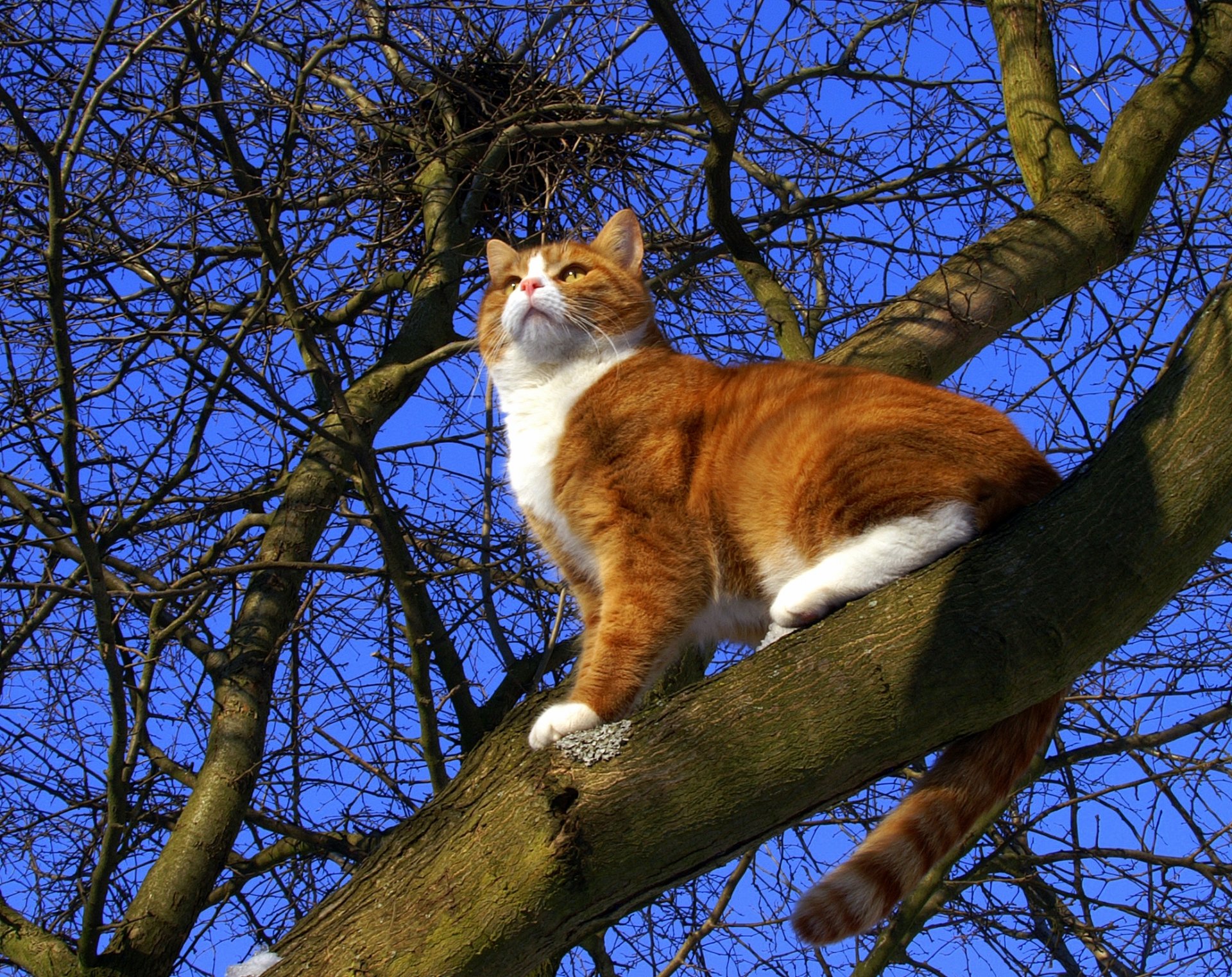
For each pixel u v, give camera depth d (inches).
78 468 142.5
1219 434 91.4
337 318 230.1
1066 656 94.0
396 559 157.8
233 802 167.2
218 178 185.0
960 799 100.1
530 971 102.9
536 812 98.0
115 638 148.2
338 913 104.7
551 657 187.5
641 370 135.3
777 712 95.9
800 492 116.3
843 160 216.8
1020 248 164.6
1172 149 169.6
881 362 154.4
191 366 147.5
